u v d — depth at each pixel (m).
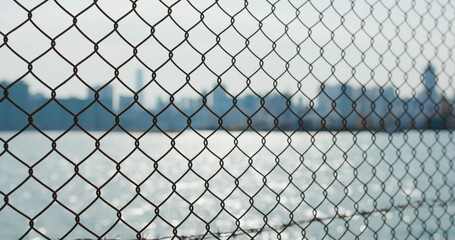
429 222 17.20
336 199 35.16
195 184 49.28
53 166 77.56
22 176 65.62
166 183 52.75
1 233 30.67
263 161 70.19
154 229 27.31
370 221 17.89
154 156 88.69
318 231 16.05
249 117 2.00
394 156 62.00
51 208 41.22
